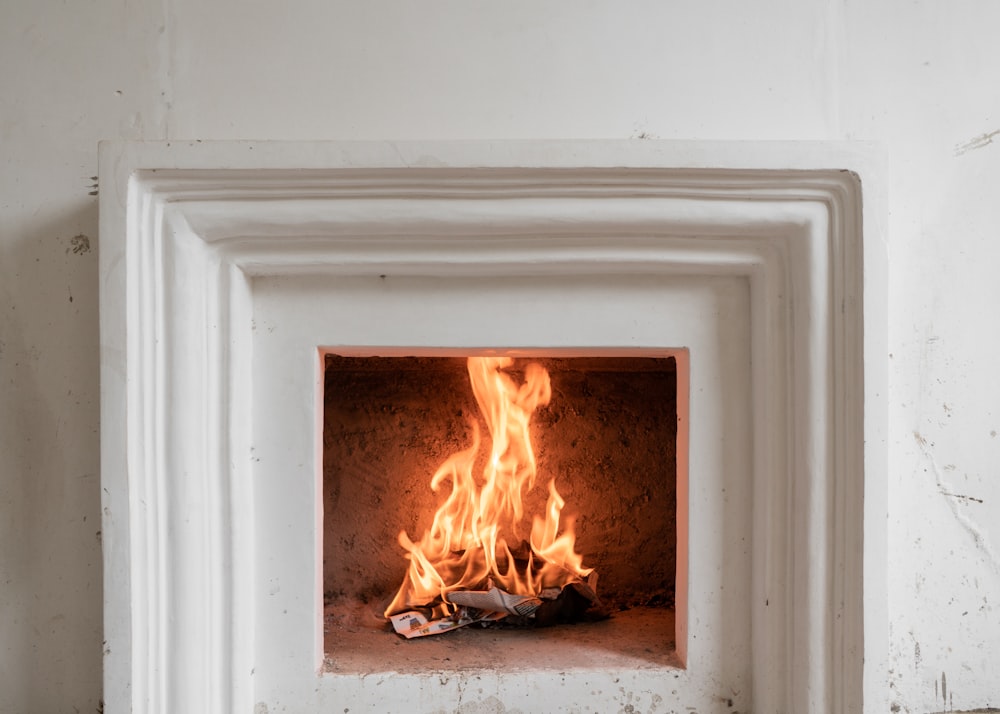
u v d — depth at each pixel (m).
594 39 1.17
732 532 1.21
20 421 1.16
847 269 1.12
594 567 1.62
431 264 1.15
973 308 1.20
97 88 1.16
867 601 1.10
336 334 1.19
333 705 1.19
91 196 1.16
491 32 1.17
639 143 1.07
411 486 1.60
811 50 1.18
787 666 1.17
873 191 1.09
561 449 1.61
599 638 1.37
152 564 1.11
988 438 1.20
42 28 1.15
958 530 1.21
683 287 1.20
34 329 1.16
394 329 1.19
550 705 1.20
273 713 1.19
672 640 1.36
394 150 1.07
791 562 1.16
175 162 1.07
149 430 1.10
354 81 1.16
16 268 1.16
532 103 1.17
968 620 1.21
